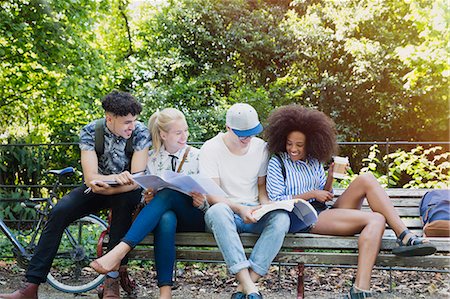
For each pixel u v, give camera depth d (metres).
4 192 7.85
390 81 13.12
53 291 4.86
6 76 10.28
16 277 5.26
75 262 4.91
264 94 11.77
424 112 13.30
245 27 14.02
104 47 13.23
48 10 9.23
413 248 3.45
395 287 5.00
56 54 9.57
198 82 12.62
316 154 3.92
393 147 13.66
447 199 3.95
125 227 3.83
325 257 3.72
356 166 13.89
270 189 3.87
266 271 3.52
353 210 3.71
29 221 5.87
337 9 13.91
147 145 3.90
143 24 13.80
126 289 4.53
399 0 12.94
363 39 13.14
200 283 5.14
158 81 13.03
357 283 3.46
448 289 4.89
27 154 8.41
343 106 13.75
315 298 4.62
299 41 14.00
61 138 9.05
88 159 3.86
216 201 3.68
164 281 3.62
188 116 11.12
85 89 10.15
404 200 4.52
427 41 10.32
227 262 3.48
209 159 3.87
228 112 3.84
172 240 3.64
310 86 14.03
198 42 13.75
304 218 3.66
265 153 3.97
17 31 9.08
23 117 11.15
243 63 14.23
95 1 9.91
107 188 3.77
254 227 3.71
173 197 3.68
